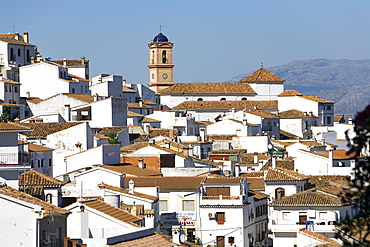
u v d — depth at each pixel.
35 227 93.06
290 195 172.88
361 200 68.25
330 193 163.88
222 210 165.12
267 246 177.25
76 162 189.75
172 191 165.50
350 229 70.19
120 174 153.75
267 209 181.50
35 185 130.38
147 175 172.62
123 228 115.12
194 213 164.88
